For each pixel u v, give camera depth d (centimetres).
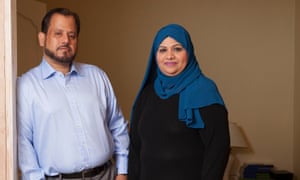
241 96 359
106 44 359
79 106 177
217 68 359
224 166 153
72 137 173
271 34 357
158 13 357
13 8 154
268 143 359
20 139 168
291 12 356
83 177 176
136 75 359
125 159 202
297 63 349
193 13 357
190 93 157
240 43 358
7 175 156
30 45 266
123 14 357
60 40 171
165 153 159
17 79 170
